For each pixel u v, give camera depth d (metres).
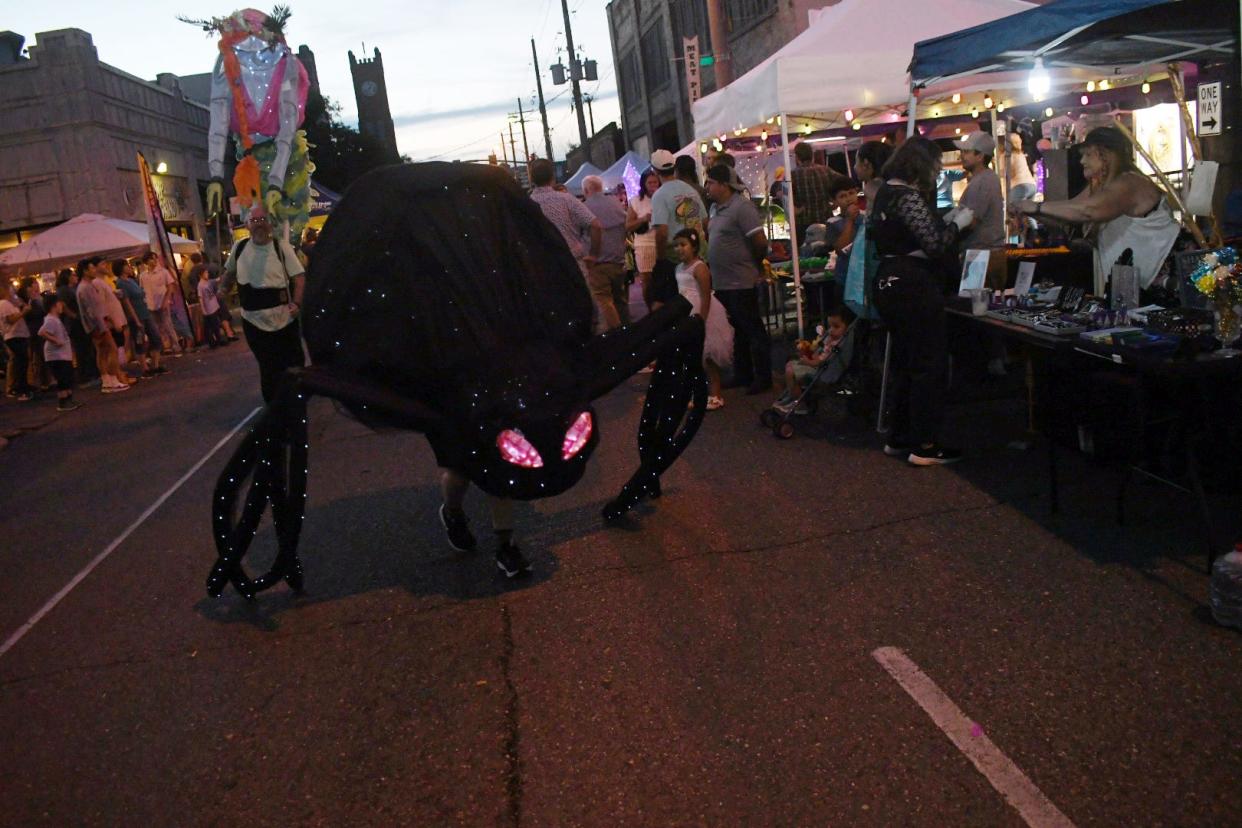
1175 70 6.21
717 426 7.53
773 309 11.20
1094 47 6.86
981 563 4.50
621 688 3.74
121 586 5.58
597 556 5.11
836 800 2.95
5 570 6.21
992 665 3.61
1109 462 4.85
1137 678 3.42
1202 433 4.35
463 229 4.42
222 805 3.28
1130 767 2.96
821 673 3.69
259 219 7.97
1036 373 6.15
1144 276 5.74
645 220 11.54
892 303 5.81
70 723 3.97
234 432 10.04
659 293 8.20
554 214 9.11
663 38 35.38
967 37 6.32
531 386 4.11
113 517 7.20
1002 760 3.05
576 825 2.97
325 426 9.48
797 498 5.69
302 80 8.23
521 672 3.95
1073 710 3.28
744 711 3.48
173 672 4.32
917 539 4.87
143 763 3.60
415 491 6.75
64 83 26.16
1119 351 4.36
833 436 6.94
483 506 6.20
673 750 3.30
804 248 10.35
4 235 26.88
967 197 7.58
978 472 5.77
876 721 3.33
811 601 4.31
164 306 19.59
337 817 3.14
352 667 4.17
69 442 10.84
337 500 6.74
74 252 20.34
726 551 4.99
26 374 15.16
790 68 8.94
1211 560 4.12
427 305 4.27
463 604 4.69
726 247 8.08
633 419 8.13
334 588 5.08
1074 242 7.26
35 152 26.48
